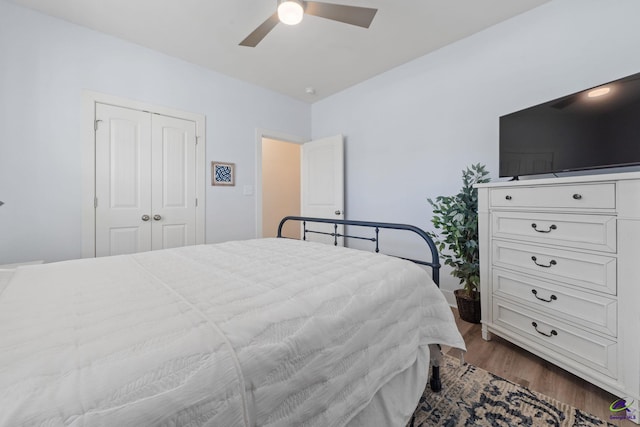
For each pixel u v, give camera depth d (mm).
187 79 2713
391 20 2105
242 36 2291
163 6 1938
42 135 2018
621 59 1687
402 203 2861
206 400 485
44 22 2014
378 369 909
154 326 618
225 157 3006
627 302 1212
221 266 1202
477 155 2316
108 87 2279
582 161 1547
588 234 1346
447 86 2480
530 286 1609
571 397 1344
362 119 3213
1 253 1902
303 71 2934
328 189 3447
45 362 478
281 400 609
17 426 360
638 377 1180
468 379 1483
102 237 2273
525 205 1625
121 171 2363
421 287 1207
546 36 1951
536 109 1767
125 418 406
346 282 959
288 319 705
